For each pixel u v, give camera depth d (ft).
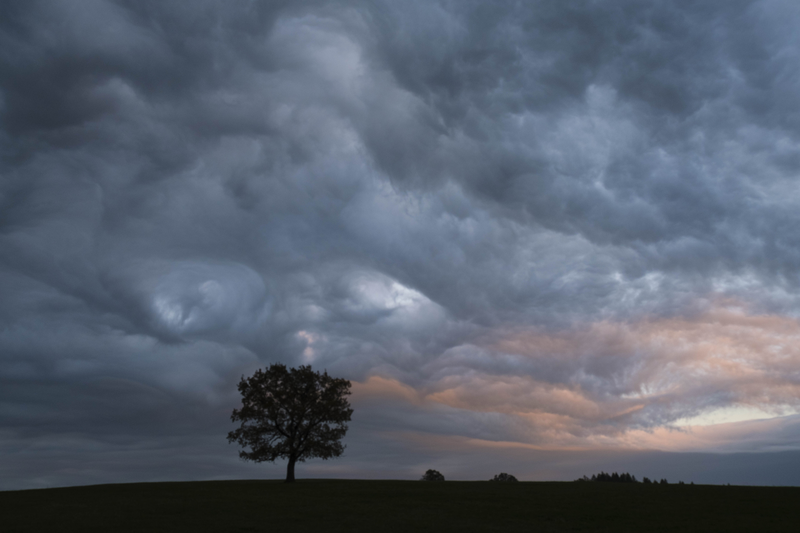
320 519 116.16
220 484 221.25
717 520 113.19
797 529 102.12
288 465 229.86
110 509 133.49
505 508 134.72
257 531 99.96
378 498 158.10
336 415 232.73
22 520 115.24
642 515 121.60
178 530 100.99
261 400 230.48
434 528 104.47
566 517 120.06
